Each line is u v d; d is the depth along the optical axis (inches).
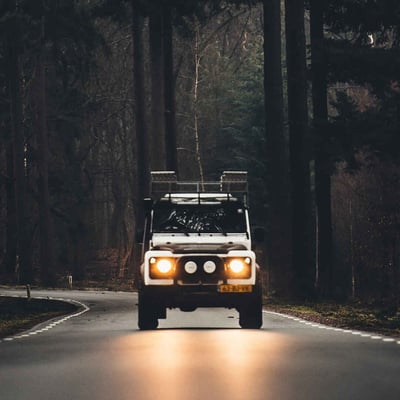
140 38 4453.7
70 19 4852.4
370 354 1201.4
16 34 4840.1
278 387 906.7
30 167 5748.0
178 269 1676.9
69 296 3833.7
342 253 4815.5
